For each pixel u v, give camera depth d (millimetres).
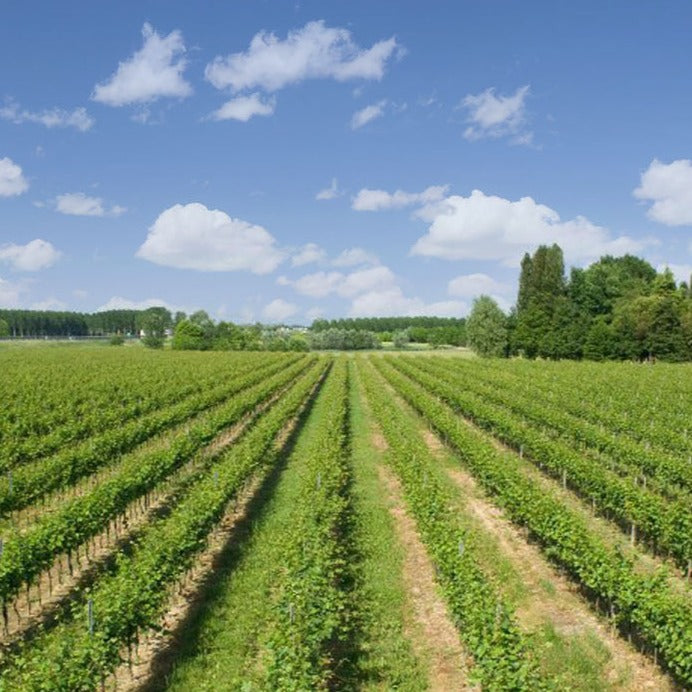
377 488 24547
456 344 158125
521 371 68125
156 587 13141
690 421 34375
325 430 30594
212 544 18641
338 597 14008
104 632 10945
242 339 133625
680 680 11742
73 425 32031
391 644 13086
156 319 183875
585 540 15188
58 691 9617
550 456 25438
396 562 17250
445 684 11805
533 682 10039
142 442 30203
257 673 11797
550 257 126938
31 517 21656
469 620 11898
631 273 146625
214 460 27625
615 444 26672
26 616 14500
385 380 65000
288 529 16828
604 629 13844
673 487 23406
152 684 11750
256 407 42344
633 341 96375
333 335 147750
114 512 18188
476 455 24453
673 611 11680
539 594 15586
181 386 50688
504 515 21297
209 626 13648
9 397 42812
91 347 136750
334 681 11789
